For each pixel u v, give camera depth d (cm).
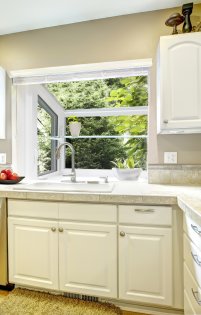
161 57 168
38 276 169
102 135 254
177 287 147
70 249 162
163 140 197
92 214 158
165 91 168
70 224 161
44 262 167
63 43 217
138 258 151
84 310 158
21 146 239
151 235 149
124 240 153
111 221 155
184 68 164
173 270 147
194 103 163
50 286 166
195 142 192
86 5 188
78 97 262
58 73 221
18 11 193
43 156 262
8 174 205
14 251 173
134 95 239
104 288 157
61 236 163
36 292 178
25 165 242
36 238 168
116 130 245
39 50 223
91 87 258
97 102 256
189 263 129
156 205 149
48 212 166
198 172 192
